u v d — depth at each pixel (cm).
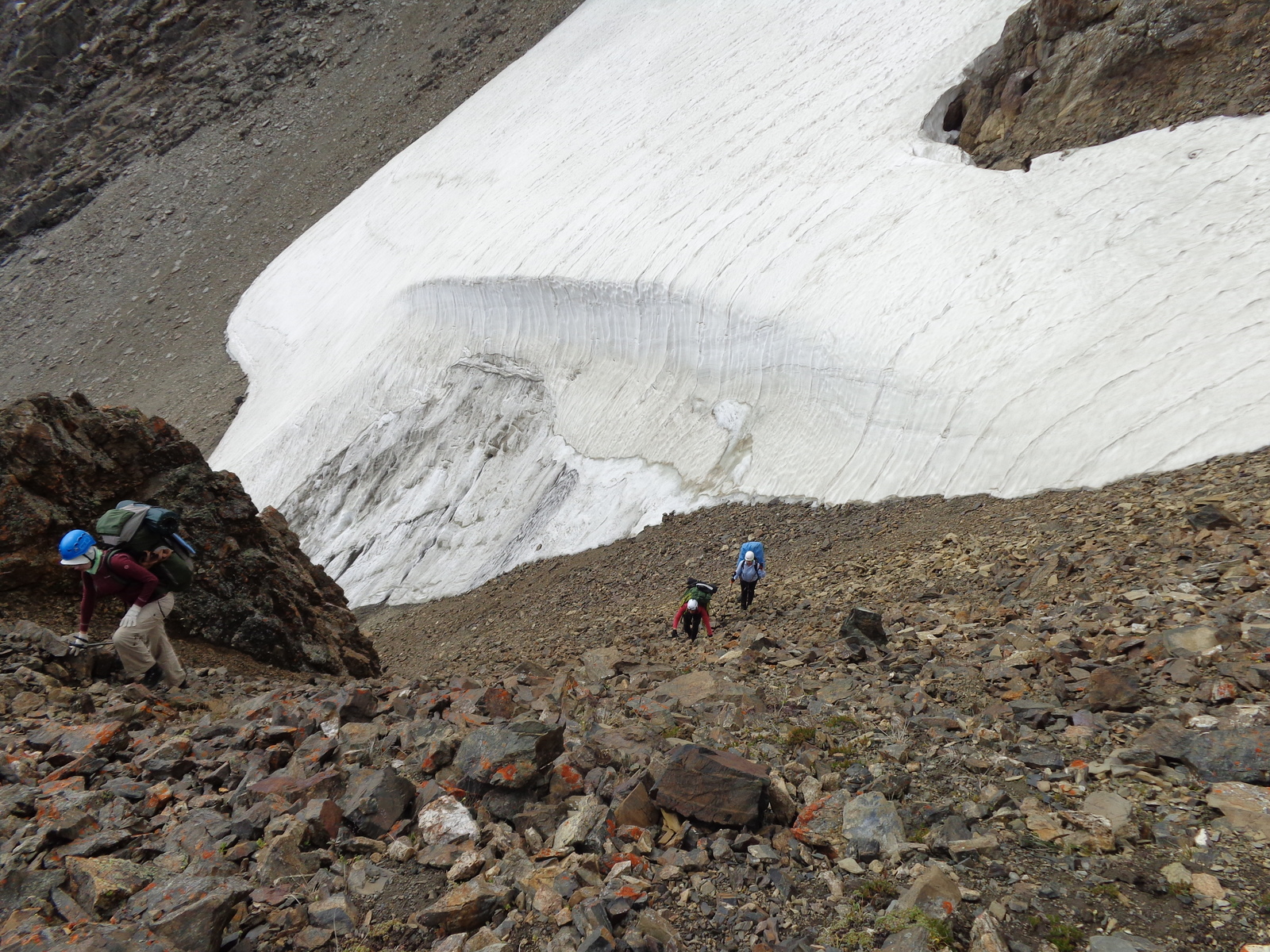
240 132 9588
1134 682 562
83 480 1082
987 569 1109
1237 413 1313
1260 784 420
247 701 730
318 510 3800
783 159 3212
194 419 5703
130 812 475
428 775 514
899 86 3081
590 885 393
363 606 3056
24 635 805
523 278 3619
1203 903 337
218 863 407
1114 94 2283
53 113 10762
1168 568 830
